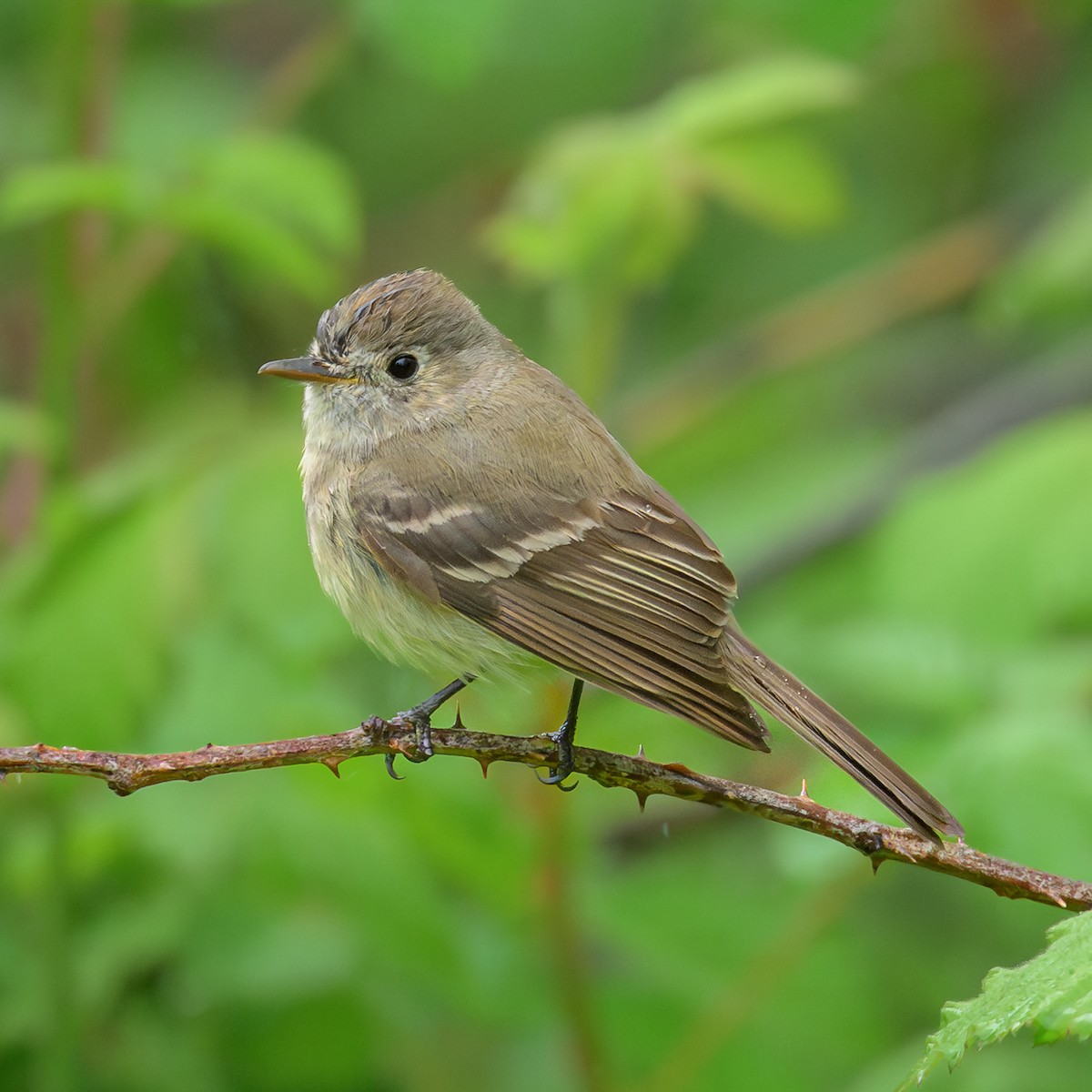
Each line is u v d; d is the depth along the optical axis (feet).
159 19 53.31
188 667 31.83
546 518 30.01
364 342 32.04
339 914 33.14
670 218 33.53
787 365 47.26
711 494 46.91
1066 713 28.91
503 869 33.04
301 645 31.09
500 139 51.83
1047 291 39.09
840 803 25.26
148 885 35.09
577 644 28.17
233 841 33.24
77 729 29.84
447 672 30.91
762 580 41.93
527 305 51.01
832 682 32.58
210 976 33.42
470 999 32.89
